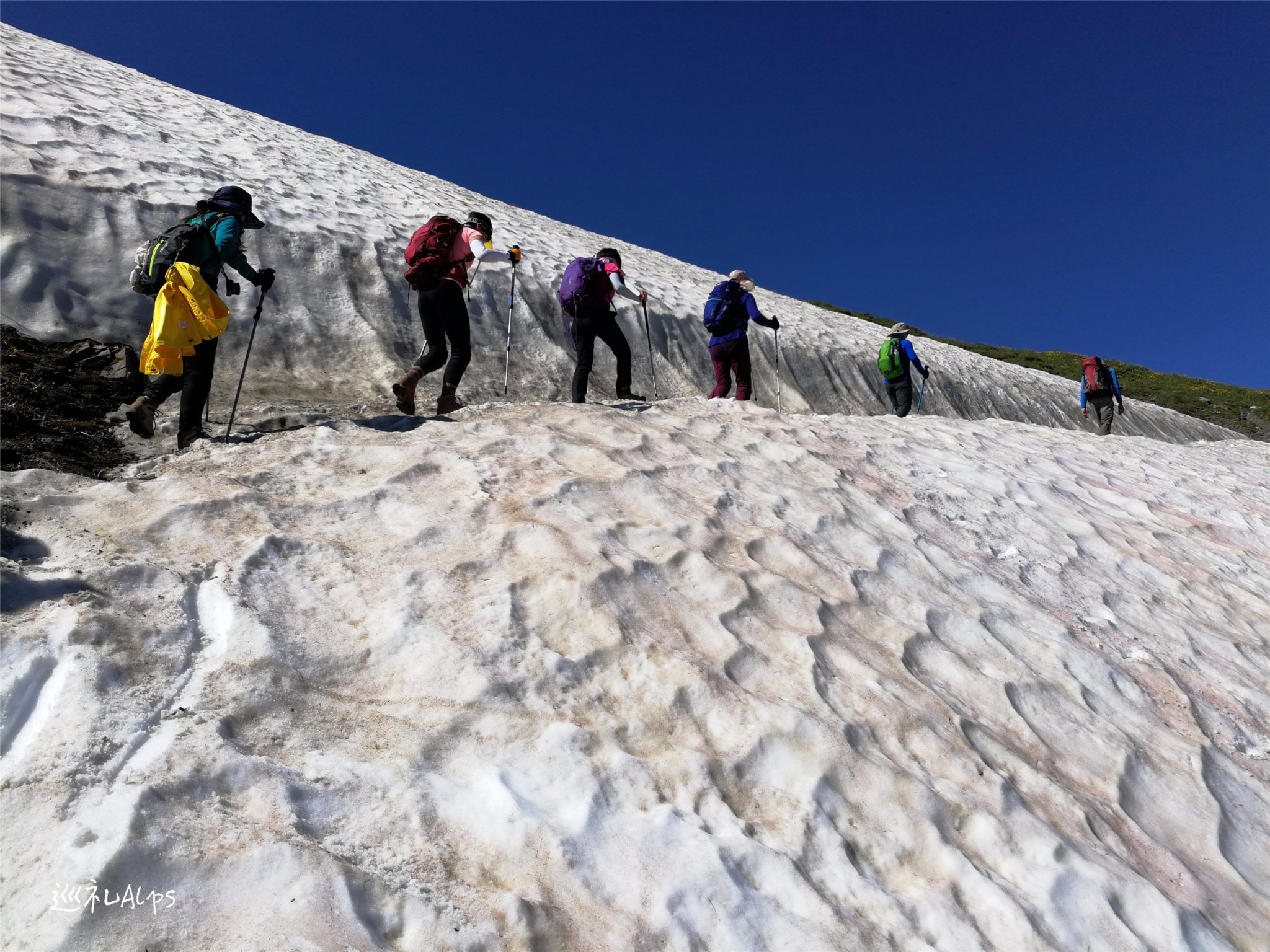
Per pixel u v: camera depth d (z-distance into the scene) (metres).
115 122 11.98
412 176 22.08
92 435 5.71
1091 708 4.66
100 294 7.93
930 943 2.74
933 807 3.31
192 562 3.63
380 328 9.72
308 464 5.13
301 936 2.06
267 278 5.70
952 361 23.53
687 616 4.23
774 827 3.04
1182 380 45.06
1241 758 4.72
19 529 3.62
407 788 2.70
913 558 5.88
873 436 9.13
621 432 6.90
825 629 4.46
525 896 2.44
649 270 20.33
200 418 5.41
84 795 2.28
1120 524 8.38
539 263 14.09
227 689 2.89
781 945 2.55
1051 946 2.85
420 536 4.39
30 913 1.95
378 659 3.35
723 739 3.39
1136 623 6.12
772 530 5.62
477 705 3.17
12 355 6.51
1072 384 30.19
